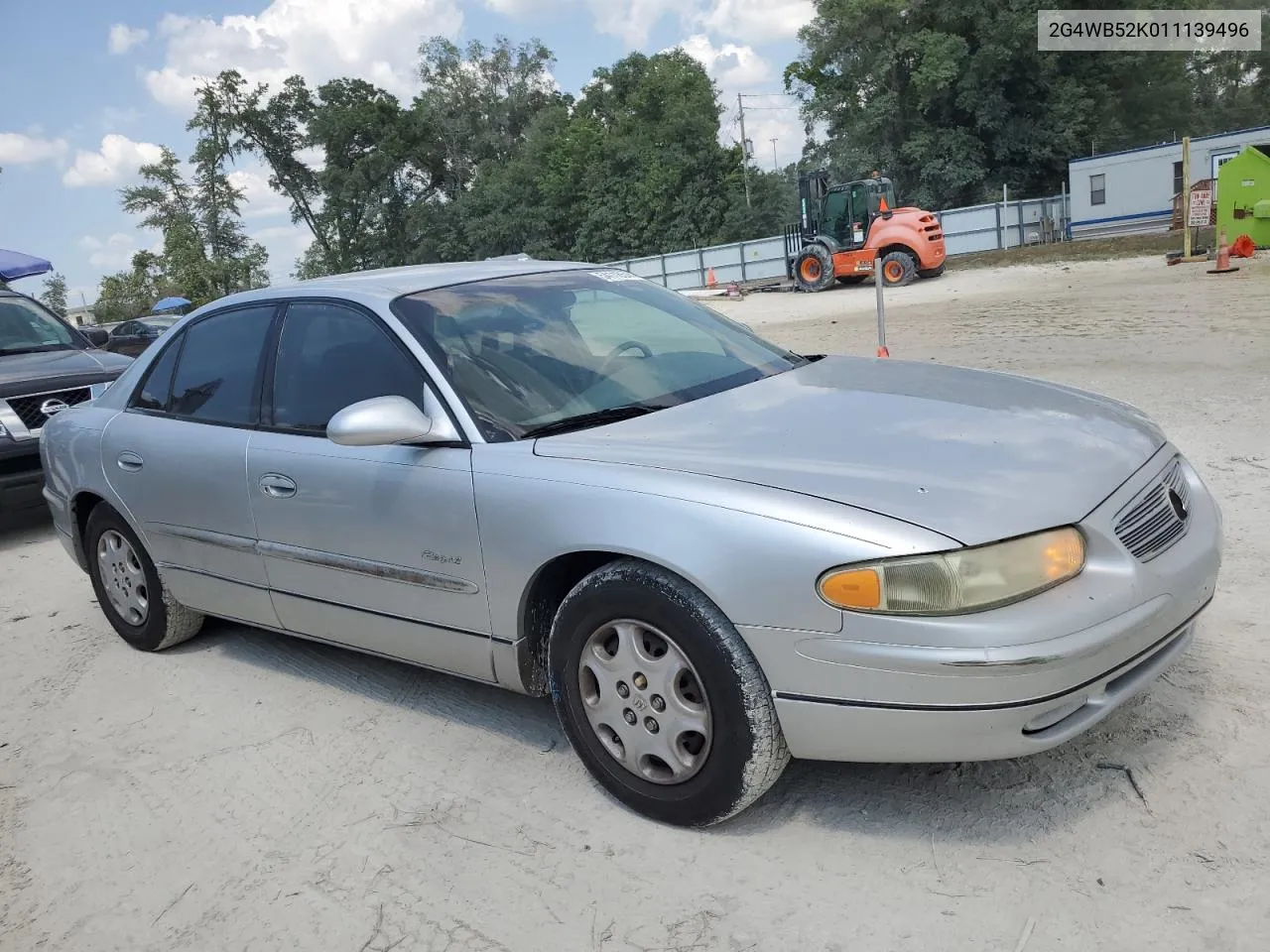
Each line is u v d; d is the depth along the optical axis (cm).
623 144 5416
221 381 412
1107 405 339
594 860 281
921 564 241
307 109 6519
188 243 6359
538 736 353
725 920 251
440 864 287
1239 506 507
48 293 6656
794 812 291
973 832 273
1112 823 269
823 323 1939
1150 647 263
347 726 378
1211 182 2367
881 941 237
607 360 363
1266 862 248
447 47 6956
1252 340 1041
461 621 328
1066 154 4347
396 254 6431
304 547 370
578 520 286
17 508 731
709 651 265
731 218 5097
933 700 243
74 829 330
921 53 4341
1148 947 226
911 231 2592
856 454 281
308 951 259
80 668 469
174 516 422
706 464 281
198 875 296
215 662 456
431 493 324
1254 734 300
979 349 1224
